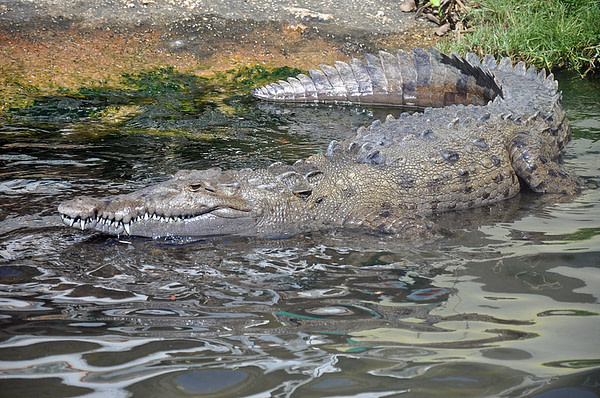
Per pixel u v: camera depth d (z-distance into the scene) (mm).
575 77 9133
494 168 5566
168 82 8594
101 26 9633
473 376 2705
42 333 3127
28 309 3410
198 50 9414
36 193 5152
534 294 3533
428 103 8234
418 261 4148
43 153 6117
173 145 6461
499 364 2797
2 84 8016
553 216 4973
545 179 5594
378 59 8594
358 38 9984
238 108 7879
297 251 4414
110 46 9258
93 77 8492
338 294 3643
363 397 2574
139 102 7871
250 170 5113
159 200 4598
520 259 4078
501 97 6871
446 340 3033
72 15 9773
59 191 5191
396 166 5281
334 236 4723
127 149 6301
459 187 5355
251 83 8828
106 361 2859
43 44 9078
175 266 4105
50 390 2615
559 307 3355
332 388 2641
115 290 3695
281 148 6430
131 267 4066
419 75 8234
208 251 4410
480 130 5812
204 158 6074
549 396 2547
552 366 2766
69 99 7805
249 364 2838
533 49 9391
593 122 7203
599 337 3010
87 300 3545
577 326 3129
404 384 2658
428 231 4707
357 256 4285
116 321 3279
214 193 4715
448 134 5676
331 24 10250
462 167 5418
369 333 3127
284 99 8398
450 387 2629
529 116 6238
